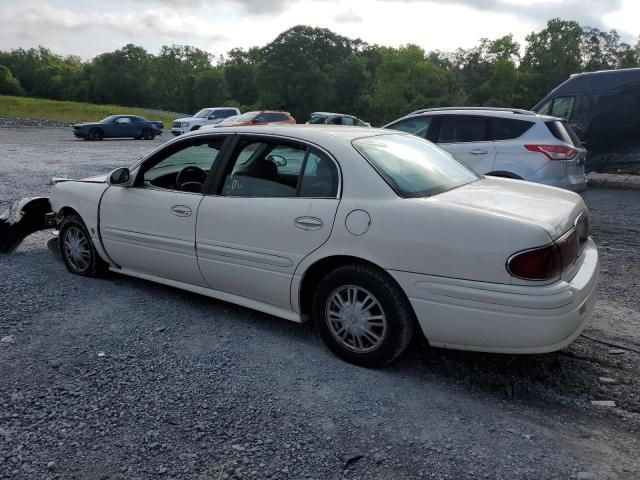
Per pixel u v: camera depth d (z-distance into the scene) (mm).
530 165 7578
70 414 2988
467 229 3047
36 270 5520
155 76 128750
